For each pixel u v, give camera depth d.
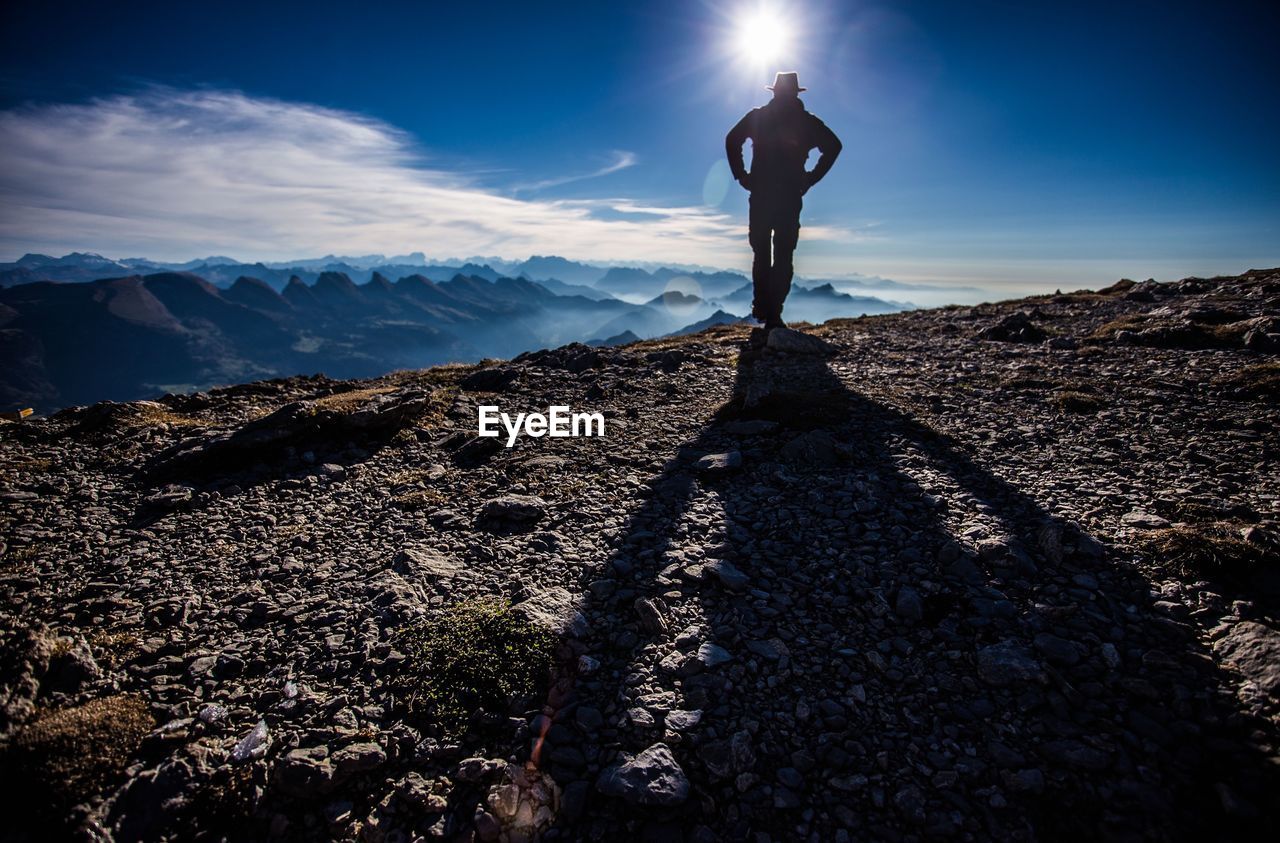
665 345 5.00
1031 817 0.92
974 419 2.56
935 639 1.28
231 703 1.21
